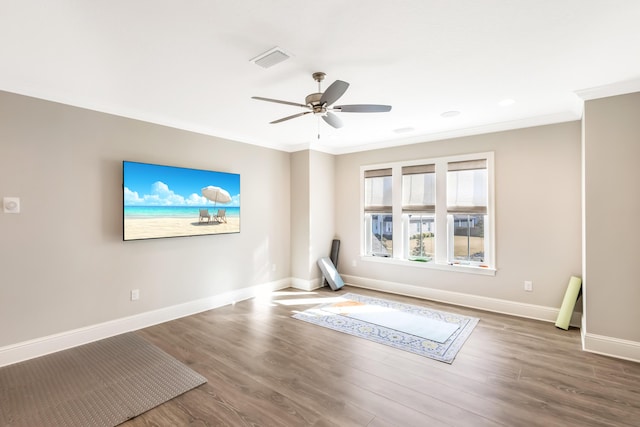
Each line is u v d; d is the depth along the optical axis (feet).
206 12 5.98
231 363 9.40
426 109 11.79
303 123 13.57
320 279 18.53
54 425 6.76
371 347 10.45
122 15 6.05
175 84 9.45
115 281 11.48
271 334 11.54
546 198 12.85
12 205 9.29
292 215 18.54
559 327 12.01
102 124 11.13
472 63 8.18
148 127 12.36
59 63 8.08
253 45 7.22
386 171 17.38
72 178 10.48
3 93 9.16
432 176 15.90
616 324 9.69
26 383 8.32
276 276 17.76
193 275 13.84
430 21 6.33
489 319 13.01
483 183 14.37
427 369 9.04
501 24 6.45
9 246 9.31
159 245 12.73
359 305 14.90
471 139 14.64
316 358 9.71
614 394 7.79
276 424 6.75
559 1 5.72
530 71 8.66
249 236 16.26
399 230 16.92
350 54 7.66
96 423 6.81
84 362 9.45
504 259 13.79
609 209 9.71
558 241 12.62
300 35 6.82
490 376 8.64
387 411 7.18
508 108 11.73
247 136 15.87
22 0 5.51
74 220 10.53
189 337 11.28
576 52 7.61
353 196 18.71
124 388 8.11
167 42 7.07
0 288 9.16
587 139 10.00
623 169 9.53
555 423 6.75
